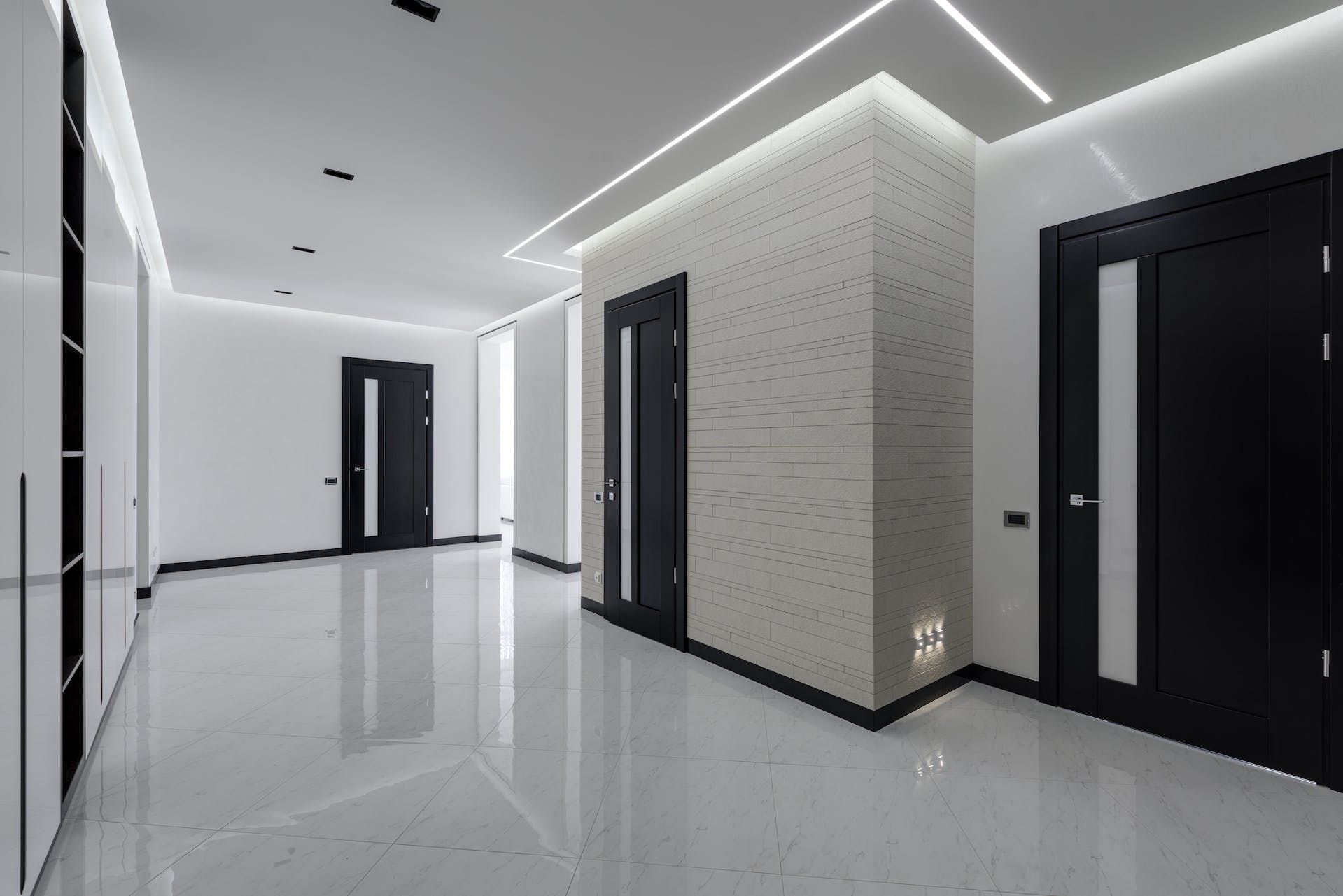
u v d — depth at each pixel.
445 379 8.50
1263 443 2.58
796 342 3.29
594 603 5.05
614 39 2.51
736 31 2.46
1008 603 3.39
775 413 3.41
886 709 2.98
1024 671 3.33
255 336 7.05
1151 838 2.12
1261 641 2.58
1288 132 2.52
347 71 2.72
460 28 2.44
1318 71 2.45
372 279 6.00
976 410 3.50
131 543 3.92
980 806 2.32
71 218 2.45
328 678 3.60
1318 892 1.87
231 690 3.42
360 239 4.87
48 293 1.92
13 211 1.66
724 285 3.74
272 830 2.16
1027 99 2.97
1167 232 2.83
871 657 2.92
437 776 2.52
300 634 4.45
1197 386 2.75
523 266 5.57
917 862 2.01
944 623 3.32
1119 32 2.47
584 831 2.17
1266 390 2.57
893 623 3.02
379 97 2.92
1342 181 2.38
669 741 2.83
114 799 2.34
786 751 2.73
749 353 3.57
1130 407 2.97
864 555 2.95
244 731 2.91
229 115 3.06
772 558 3.44
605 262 4.87
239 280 6.03
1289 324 2.51
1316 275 2.45
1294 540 2.49
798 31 2.46
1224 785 2.46
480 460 8.76
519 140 3.35
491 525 8.88
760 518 3.51
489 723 3.01
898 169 3.04
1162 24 2.42
